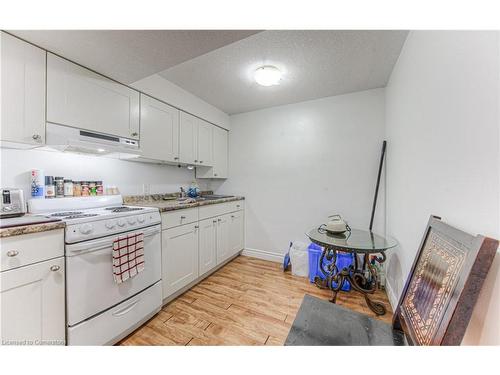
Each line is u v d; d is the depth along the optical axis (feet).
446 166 3.05
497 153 2.02
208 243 7.75
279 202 9.41
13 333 3.19
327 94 8.08
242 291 6.82
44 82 4.18
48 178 5.02
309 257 7.53
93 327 4.08
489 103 2.13
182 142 7.70
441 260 2.64
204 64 6.03
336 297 6.41
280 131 9.32
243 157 10.22
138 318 4.95
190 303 6.12
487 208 2.15
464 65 2.60
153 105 6.55
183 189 9.32
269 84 6.63
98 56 4.43
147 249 5.22
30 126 4.00
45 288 3.51
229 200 8.98
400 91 5.47
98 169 6.19
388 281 6.51
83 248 3.89
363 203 7.82
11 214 4.17
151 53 4.33
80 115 4.74
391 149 6.52
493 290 1.98
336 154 8.24
